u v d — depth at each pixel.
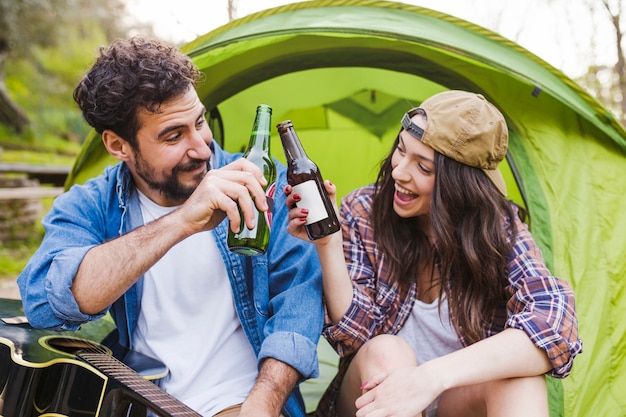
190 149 1.40
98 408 1.22
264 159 1.39
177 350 1.45
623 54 9.66
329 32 2.12
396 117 2.82
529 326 1.33
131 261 1.29
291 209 1.40
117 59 1.37
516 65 2.09
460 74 2.23
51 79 11.46
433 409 1.52
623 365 1.88
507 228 1.52
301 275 1.49
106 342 1.58
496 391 1.34
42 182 7.16
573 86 2.11
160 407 1.14
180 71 1.37
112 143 1.44
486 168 1.50
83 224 1.47
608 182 2.06
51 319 1.36
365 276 1.59
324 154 2.96
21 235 6.70
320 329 1.44
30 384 1.25
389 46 2.24
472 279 1.51
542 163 2.10
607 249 1.98
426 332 1.60
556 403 1.75
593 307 1.91
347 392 1.52
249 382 1.46
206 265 1.47
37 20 11.04
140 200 1.53
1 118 10.19
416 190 1.50
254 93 2.62
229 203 1.26
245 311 1.47
